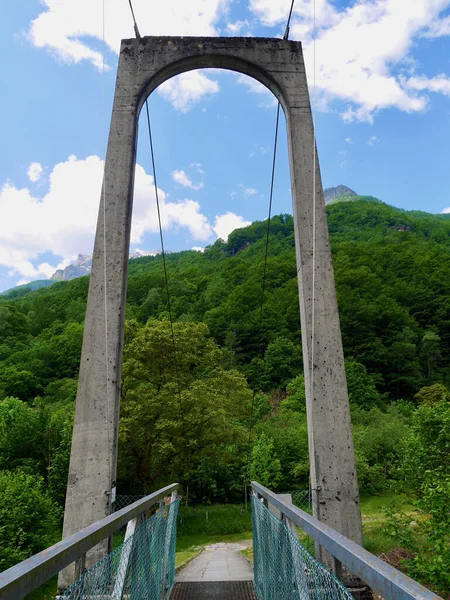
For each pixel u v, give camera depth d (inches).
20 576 48.4
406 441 432.5
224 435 769.6
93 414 205.3
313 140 248.8
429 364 1891.0
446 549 261.9
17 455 777.6
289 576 107.7
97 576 80.3
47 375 1759.4
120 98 252.4
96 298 221.0
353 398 1563.7
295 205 241.3
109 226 231.5
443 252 2709.2
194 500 975.0
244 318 2134.6
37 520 515.5
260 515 174.4
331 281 227.3
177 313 2244.1
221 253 4407.0
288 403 1489.9
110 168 239.9
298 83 258.7
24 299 3169.3
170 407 722.8
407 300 2247.8
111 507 194.4
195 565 341.7
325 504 197.2
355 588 182.5
